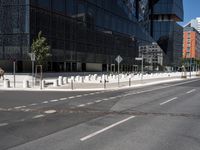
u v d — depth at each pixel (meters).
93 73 51.34
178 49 109.12
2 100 17.44
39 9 36.72
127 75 52.22
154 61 84.50
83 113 12.66
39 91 24.30
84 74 48.03
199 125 10.20
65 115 12.11
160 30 100.06
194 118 11.62
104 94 21.92
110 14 58.50
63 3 42.25
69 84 31.89
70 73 43.69
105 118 11.45
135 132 9.00
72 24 44.62
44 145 7.45
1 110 13.47
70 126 9.86
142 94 22.23
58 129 9.38
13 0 34.97
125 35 65.88
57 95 20.77
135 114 12.50
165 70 94.31
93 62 51.28
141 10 84.69
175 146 7.43
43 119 11.16
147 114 12.53
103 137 8.32
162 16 99.94
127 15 67.75
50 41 38.97
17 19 34.97
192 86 33.09
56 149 7.09
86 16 49.09
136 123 10.47
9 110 13.47
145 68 78.44
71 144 7.55
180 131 9.20
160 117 11.80
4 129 9.38
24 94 21.42
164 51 99.56
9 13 35.16
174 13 98.31
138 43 73.75
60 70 41.56
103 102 16.73
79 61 46.59
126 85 32.19
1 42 35.50
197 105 15.80
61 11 41.72
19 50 34.97
